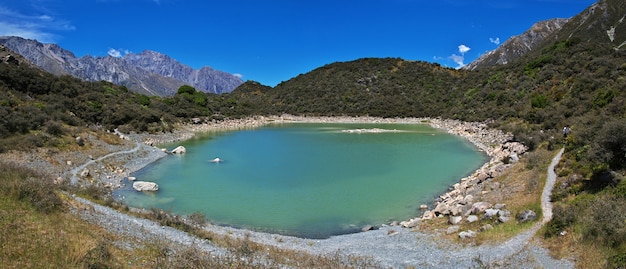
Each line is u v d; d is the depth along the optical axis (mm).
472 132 81750
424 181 39781
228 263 15383
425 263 17922
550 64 103250
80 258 13289
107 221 19953
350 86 161250
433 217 27156
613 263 14523
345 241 23172
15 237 13742
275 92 178250
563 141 39719
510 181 31391
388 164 49406
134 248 16188
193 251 15617
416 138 79250
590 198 20859
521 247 18125
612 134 23344
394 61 179500
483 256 17984
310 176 42469
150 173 43625
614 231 15992
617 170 22531
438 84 153125
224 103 140000
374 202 32531
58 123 50062
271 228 26500
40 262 12406
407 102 140125
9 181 18969
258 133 92688
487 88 119125
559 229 18344
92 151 46594
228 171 45188
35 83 70062
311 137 83062
